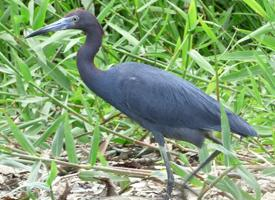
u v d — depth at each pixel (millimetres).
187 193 11375
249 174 10328
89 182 11859
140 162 12781
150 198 11102
